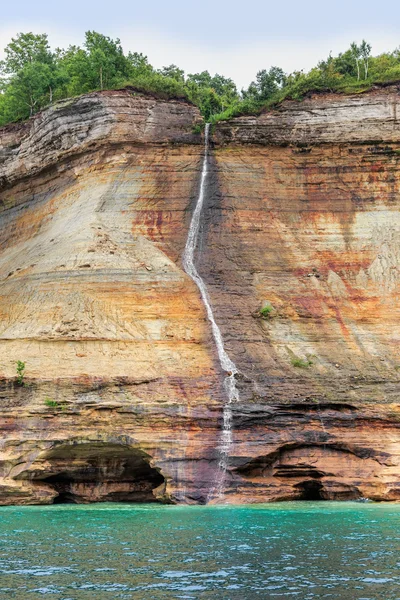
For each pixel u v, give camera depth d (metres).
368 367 47.47
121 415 41.72
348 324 51.06
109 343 46.50
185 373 44.97
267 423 42.25
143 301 49.94
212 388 43.97
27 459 40.97
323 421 42.66
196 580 22.94
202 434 41.44
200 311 50.00
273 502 40.38
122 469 42.41
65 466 41.62
